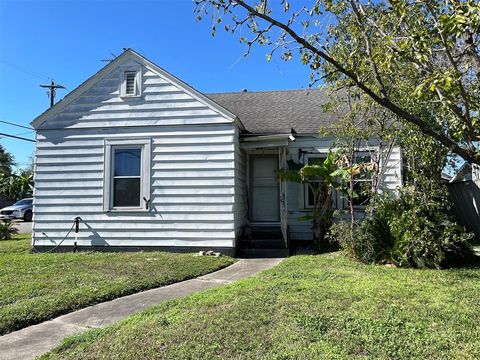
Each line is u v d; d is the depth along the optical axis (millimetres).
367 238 8328
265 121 13227
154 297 6289
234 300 5469
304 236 11938
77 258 9422
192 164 10516
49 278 7324
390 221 8289
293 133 11703
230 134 10406
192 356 3791
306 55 3631
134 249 10570
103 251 10602
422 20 3246
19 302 5855
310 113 13422
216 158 10422
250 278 7027
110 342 4219
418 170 8609
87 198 10844
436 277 6777
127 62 10914
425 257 7715
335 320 4531
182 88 10664
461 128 3203
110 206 10734
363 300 5297
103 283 6934
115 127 10859
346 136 9727
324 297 5449
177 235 10453
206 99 10500
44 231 10906
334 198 11555
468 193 11812
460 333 4148
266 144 11258
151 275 7598
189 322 4645
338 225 9086
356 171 9289
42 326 5078
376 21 3508
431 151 7996
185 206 10469
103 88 10969
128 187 10781
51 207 10938
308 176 10250
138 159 10805
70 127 11008
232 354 3818
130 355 3867
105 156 10828
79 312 5621
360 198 11484
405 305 5078
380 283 6289
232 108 14758
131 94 10844
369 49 3279
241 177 11656
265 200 12500
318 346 3906
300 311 4871
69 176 10930
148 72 10820
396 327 4316
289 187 12188
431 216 8078
